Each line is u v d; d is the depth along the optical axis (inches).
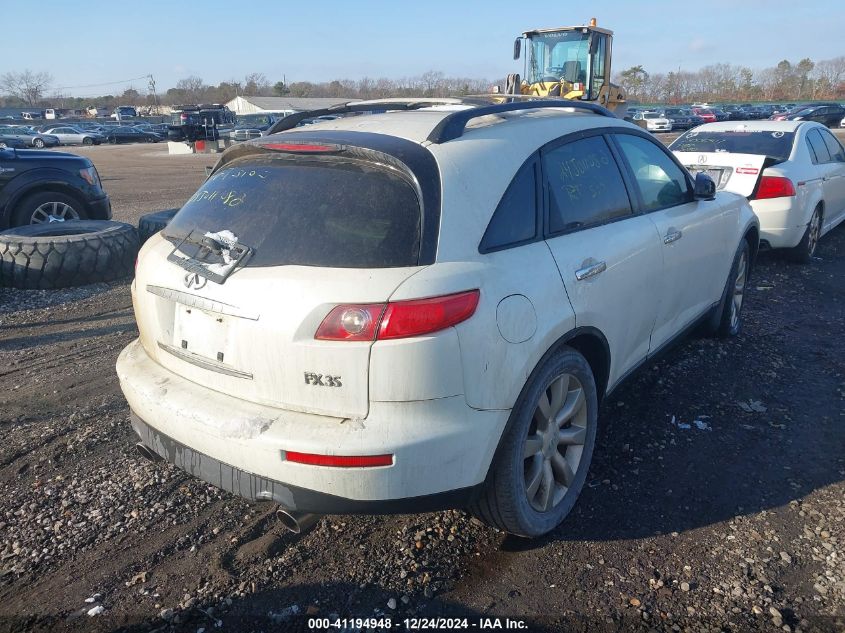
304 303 91.5
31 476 136.6
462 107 136.4
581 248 119.0
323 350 90.4
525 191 112.9
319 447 89.8
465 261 98.3
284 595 104.0
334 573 108.5
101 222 303.7
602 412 161.0
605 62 658.2
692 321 173.8
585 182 128.5
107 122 2933.1
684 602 101.3
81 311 247.1
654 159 157.5
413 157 102.0
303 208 102.3
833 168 323.6
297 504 93.7
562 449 120.8
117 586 106.3
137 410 111.4
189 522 121.8
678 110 1911.9
